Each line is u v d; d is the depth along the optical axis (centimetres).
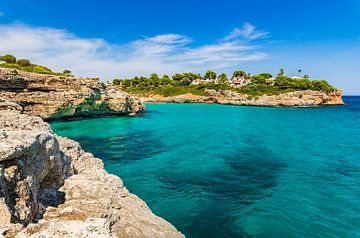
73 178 1053
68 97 4847
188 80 13638
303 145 3064
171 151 2720
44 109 4550
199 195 1619
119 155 2553
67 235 491
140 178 1911
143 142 3178
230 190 1703
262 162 2331
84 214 727
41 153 795
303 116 6328
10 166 593
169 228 882
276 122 5175
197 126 4556
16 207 578
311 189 1722
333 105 10712
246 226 1281
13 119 1173
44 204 789
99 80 5859
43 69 7031
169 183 1816
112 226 716
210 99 11350
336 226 1284
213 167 2172
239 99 10469
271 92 10744
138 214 888
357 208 1462
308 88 11144
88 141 3216
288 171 2086
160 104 10606
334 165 2252
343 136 3669
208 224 1297
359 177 1950
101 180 1141
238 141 3275
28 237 477
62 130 3991
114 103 5828
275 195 1627
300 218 1355
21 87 4294
